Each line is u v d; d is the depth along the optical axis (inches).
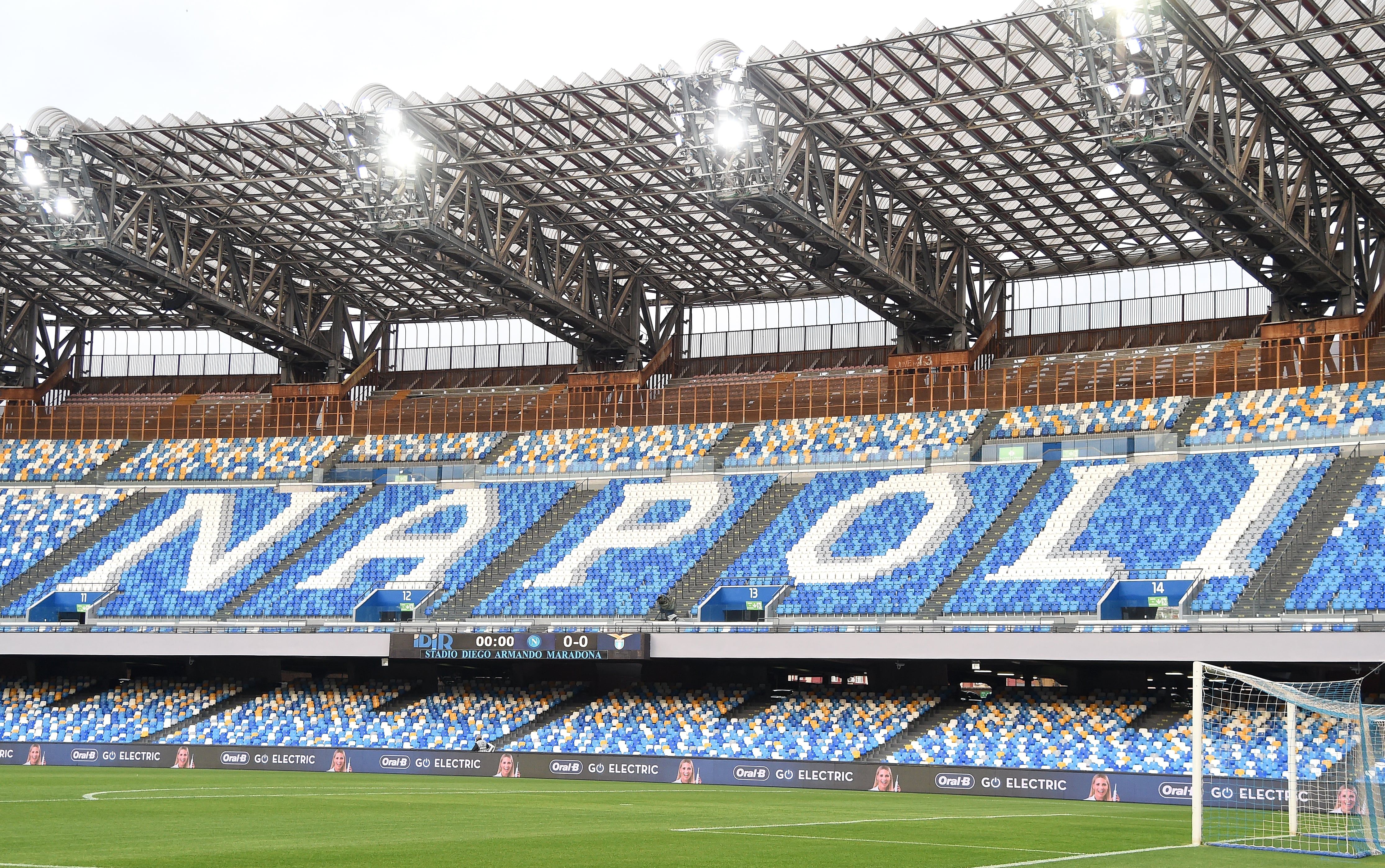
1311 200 2062.0
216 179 2185.0
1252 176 1937.7
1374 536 1952.5
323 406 2938.0
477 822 1239.5
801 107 1905.8
